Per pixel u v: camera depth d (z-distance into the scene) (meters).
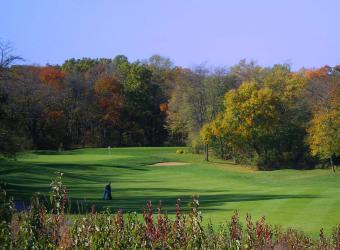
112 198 38.66
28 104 89.12
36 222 6.88
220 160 85.81
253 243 7.86
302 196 36.78
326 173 64.44
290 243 10.94
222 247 7.48
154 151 93.38
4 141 37.59
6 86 47.81
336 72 82.88
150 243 6.83
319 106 70.88
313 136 68.12
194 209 7.20
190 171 68.00
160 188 48.31
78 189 46.47
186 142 93.38
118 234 6.74
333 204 31.27
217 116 80.38
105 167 69.56
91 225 6.91
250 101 76.50
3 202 6.76
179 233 7.13
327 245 12.02
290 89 81.19
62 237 6.74
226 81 88.44
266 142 77.94
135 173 65.81
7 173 55.72
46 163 70.31
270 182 54.47
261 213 28.22
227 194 41.22
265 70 93.75
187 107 88.19
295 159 78.00
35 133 94.44
